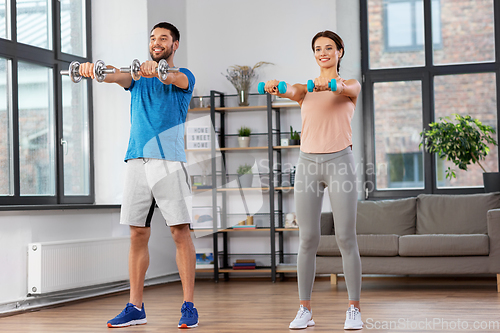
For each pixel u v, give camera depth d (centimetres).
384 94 552
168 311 338
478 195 467
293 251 526
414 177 543
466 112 534
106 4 493
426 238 414
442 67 538
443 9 543
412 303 343
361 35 557
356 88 259
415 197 509
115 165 483
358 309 265
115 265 425
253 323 285
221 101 538
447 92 539
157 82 280
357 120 541
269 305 352
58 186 448
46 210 387
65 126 462
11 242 359
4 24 411
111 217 448
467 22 538
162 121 278
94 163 488
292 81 535
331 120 264
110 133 485
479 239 404
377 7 557
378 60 555
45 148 441
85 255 398
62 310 356
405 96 548
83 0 489
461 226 460
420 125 543
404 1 552
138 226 287
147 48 488
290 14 538
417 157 543
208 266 511
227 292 428
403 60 551
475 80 534
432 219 470
